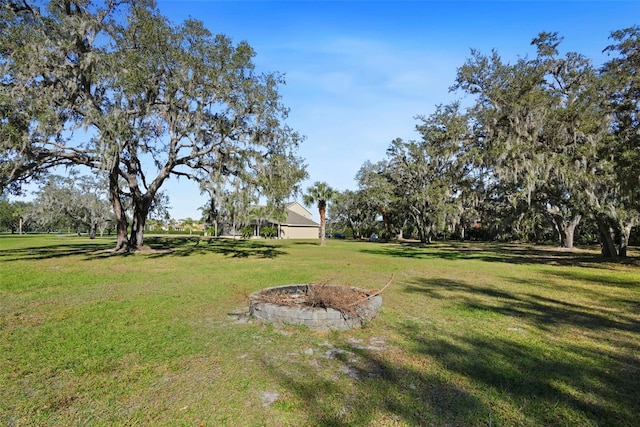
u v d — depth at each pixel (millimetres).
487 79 16078
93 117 11836
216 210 17047
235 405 2629
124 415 2490
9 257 14344
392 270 11164
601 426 2373
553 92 14430
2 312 5355
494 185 18047
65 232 72375
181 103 14930
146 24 13000
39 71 11039
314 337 4215
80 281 8289
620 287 8086
